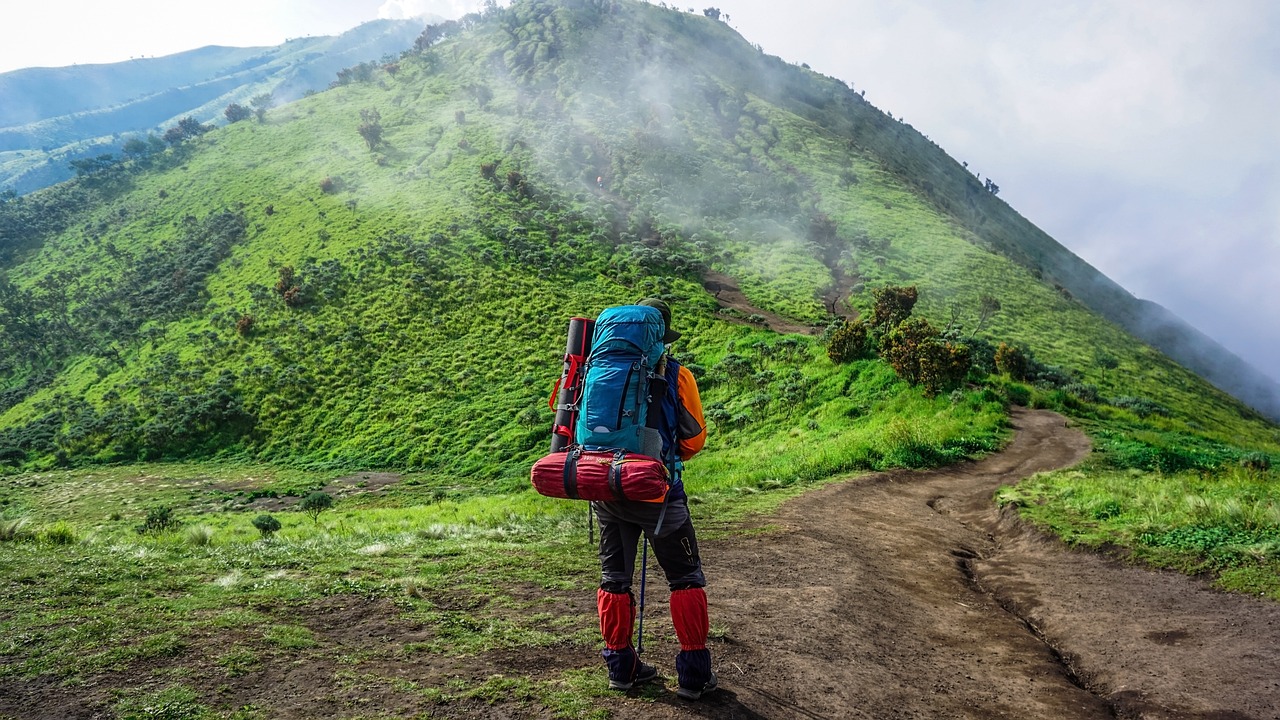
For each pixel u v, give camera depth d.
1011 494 10.88
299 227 95.69
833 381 37.09
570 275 77.75
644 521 3.00
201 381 64.88
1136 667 4.32
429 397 58.78
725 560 6.56
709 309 69.94
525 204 97.50
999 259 104.56
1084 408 29.39
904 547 8.16
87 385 70.31
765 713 3.09
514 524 9.47
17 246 109.75
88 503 45.56
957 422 24.52
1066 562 7.35
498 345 65.38
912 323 34.09
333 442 55.56
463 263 79.31
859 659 4.05
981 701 3.73
